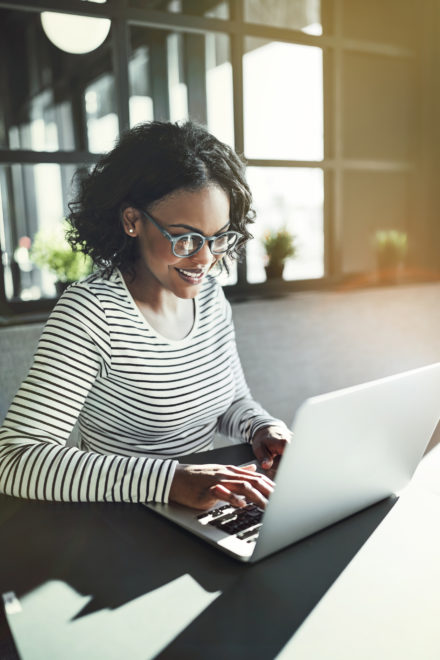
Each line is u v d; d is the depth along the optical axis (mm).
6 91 5434
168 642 583
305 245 2832
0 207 2070
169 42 3764
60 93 5242
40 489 912
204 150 1043
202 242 1033
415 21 2887
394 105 3064
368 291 2666
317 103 2752
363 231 3418
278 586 681
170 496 899
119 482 907
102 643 583
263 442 1135
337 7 2594
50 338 1035
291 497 707
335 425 703
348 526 832
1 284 2086
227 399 1279
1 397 1816
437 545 777
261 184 2637
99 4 2086
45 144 5609
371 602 648
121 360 1102
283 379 2439
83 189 1148
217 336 1270
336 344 2578
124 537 805
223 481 877
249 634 593
